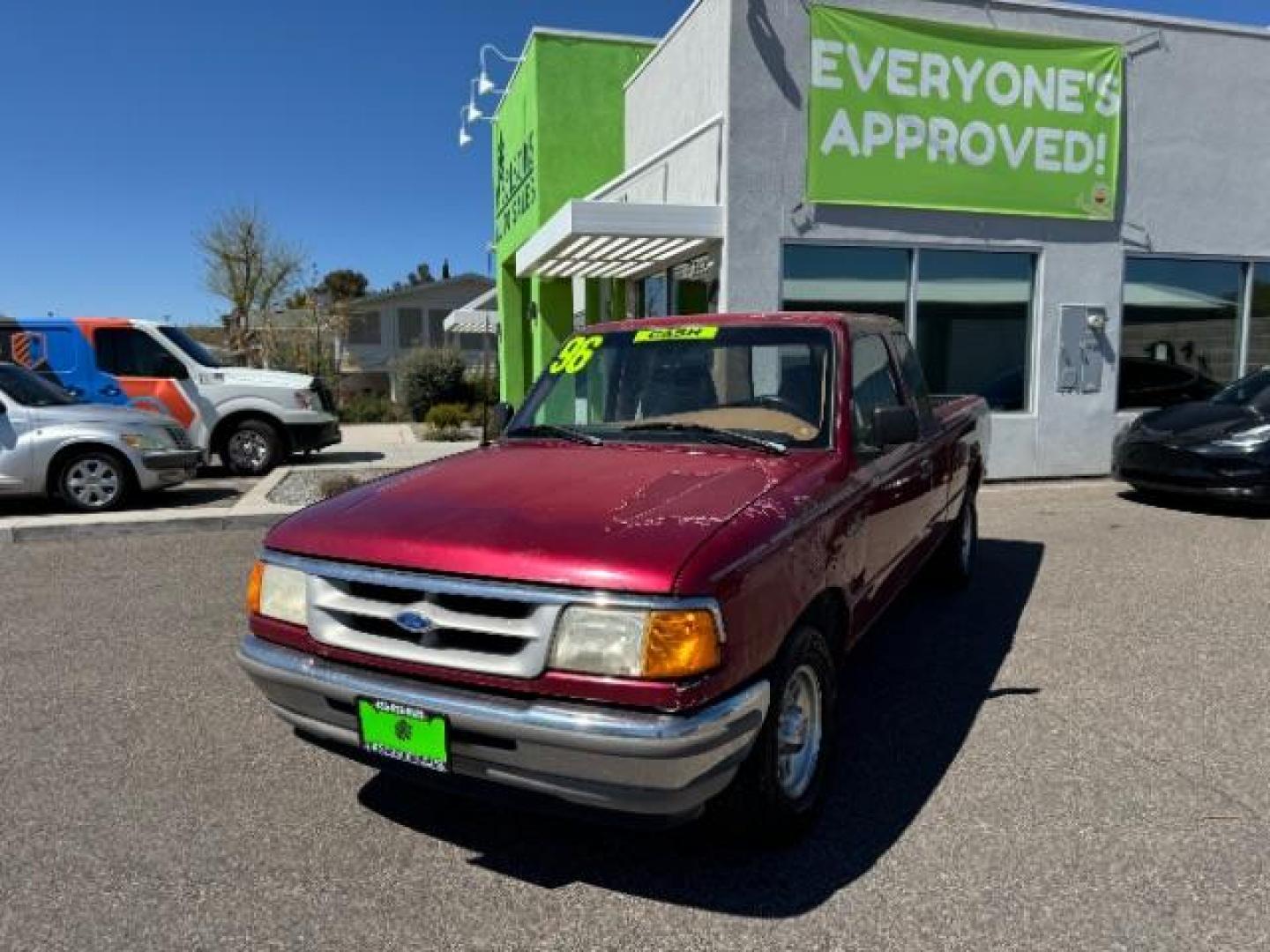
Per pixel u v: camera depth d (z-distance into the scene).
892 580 4.42
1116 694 4.48
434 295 38.72
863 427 4.05
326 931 2.71
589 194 14.66
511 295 18.17
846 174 9.93
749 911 2.80
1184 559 7.20
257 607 3.09
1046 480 11.16
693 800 2.59
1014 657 5.02
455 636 2.72
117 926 2.73
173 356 12.01
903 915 2.77
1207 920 2.72
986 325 10.80
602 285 14.55
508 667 2.61
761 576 2.78
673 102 11.63
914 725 4.14
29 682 4.63
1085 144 10.67
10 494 8.94
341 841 3.20
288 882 2.95
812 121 9.77
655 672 2.49
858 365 4.18
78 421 9.10
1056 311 10.91
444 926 2.74
